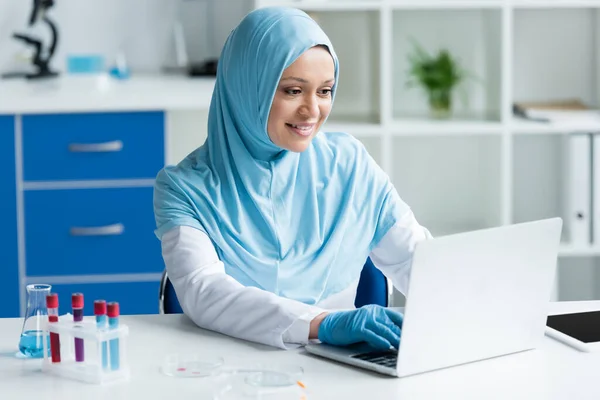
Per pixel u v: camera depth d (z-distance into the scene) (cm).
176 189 228
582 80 440
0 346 203
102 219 396
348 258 240
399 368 181
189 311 215
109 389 178
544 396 173
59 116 388
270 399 169
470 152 445
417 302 178
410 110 440
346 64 434
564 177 424
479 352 192
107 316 184
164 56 454
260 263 228
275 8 227
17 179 391
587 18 435
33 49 446
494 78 416
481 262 186
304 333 199
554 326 214
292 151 227
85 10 447
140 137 391
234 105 228
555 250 198
